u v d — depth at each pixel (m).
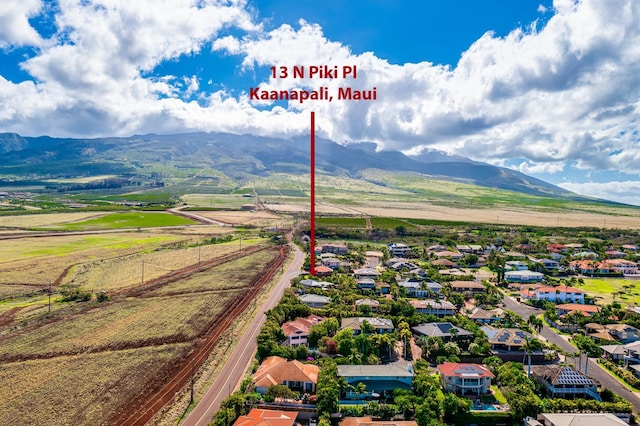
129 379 91.62
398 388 88.00
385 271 193.88
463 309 148.75
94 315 134.25
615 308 143.88
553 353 110.88
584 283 193.62
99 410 79.12
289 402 82.38
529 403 80.44
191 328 122.75
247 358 103.12
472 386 89.31
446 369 93.31
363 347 105.00
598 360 108.75
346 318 127.56
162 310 139.88
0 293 156.88
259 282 180.50
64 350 106.50
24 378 91.19
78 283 173.62
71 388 87.19
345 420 78.06
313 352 105.25
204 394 85.75
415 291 163.00
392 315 134.25
